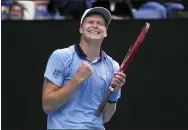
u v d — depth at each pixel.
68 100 11.23
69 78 11.44
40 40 18.61
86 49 11.58
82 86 11.27
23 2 21.06
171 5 21.52
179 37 18.56
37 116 18.78
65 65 11.33
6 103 18.73
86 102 11.33
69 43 18.55
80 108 11.27
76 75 10.84
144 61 18.61
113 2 21.64
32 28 18.59
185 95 18.70
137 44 11.52
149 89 18.66
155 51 18.59
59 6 21.77
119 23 18.41
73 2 21.47
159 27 18.52
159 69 18.62
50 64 11.42
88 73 10.85
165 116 18.72
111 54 18.45
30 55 18.64
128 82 18.61
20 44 18.61
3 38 18.56
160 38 18.55
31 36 18.61
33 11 21.22
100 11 11.64
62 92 10.89
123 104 18.62
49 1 21.98
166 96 18.72
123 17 21.11
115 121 18.64
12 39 18.59
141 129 18.66
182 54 18.61
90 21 11.54
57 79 11.30
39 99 18.78
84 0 21.59
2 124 18.70
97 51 11.66
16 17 20.78
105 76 11.66
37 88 18.75
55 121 11.31
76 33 18.56
